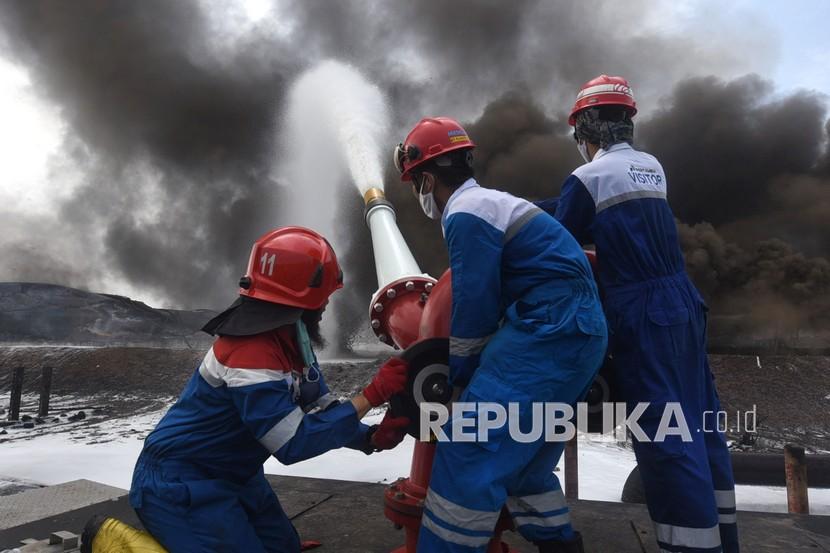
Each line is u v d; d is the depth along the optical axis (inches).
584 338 68.5
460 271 69.9
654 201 81.7
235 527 73.2
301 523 117.6
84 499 139.8
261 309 71.6
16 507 134.3
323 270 74.9
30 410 692.1
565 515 80.0
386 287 94.2
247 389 68.2
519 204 72.7
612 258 81.0
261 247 74.6
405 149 80.8
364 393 73.2
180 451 73.4
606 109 87.2
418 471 89.2
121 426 547.8
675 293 79.4
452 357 71.4
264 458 79.0
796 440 476.1
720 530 87.0
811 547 108.0
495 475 67.6
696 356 79.7
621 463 353.4
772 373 654.5
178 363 893.8
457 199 73.0
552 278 70.0
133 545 75.6
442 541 68.7
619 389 82.6
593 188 82.0
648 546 107.0
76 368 898.7
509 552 92.6
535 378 67.5
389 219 106.2
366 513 122.5
